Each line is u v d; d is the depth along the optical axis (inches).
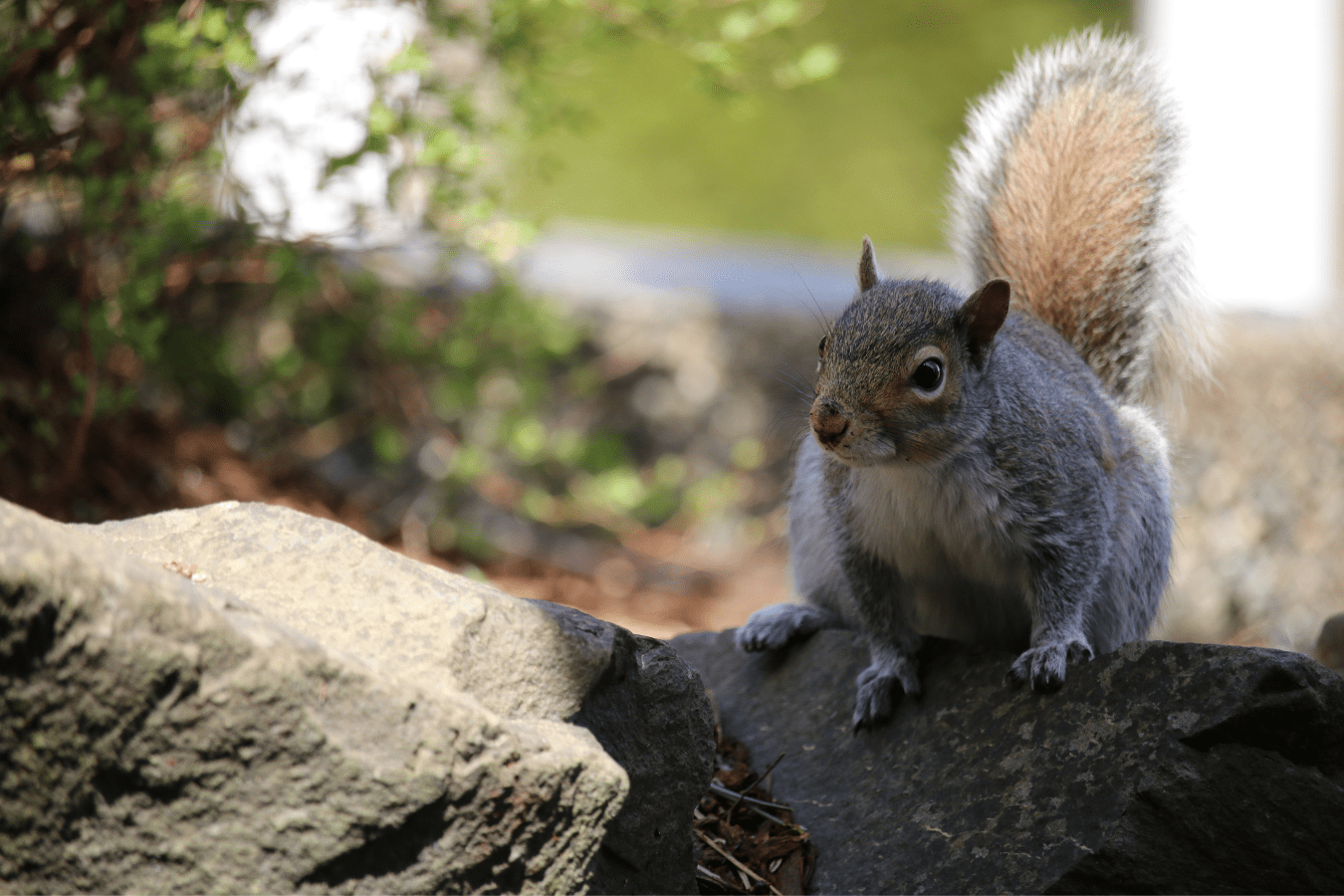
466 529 495.5
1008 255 313.7
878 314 234.8
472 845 151.6
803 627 283.9
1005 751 217.9
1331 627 309.3
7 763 128.0
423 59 324.8
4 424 368.8
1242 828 191.9
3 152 313.9
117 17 316.8
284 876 141.9
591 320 607.5
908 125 1563.7
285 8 352.5
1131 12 1633.9
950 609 276.8
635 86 1437.0
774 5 368.5
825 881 214.8
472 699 158.2
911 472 240.4
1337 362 593.6
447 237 393.4
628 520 532.4
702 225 1454.2
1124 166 307.0
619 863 180.1
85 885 134.4
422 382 493.7
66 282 380.8
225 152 349.7
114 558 136.8
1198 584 558.3
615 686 185.2
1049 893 192.2
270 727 140.0
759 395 621.3
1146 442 280.4
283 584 173.3
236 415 451.8
